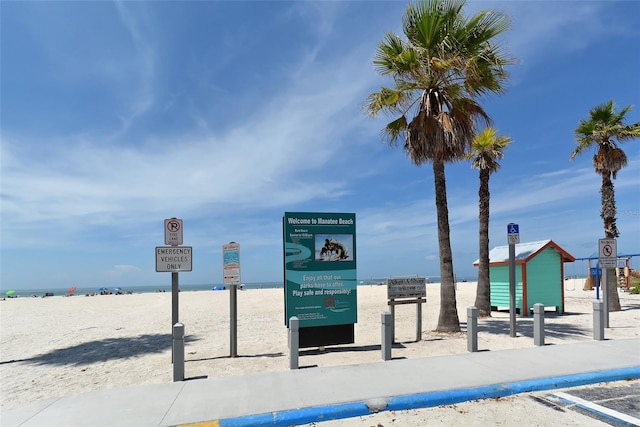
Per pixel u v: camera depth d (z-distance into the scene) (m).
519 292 14.49
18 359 9.18
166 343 10.69
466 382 6.05
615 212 16.94
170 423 4.80
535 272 14.59
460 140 10.44
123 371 7.69
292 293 8.84
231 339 8.47
